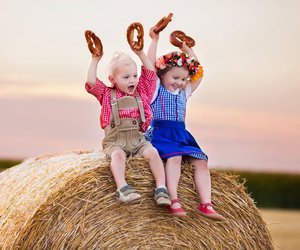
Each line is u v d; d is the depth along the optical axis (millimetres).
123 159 4344
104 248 4324
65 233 4273
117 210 4355
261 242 4738
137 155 4430
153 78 4531
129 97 4434
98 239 4316
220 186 4617
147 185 4410
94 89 4438
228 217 4617
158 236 4426
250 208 4691
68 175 4352
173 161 4453
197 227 4523
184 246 4484
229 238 4609
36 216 4242
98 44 4449
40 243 4250
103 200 4336
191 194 4516
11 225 4363
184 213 4379
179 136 4559
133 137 4430
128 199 4242
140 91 4523
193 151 4500
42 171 4629
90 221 4312
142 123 4465
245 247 4668
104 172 4352
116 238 4348
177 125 4590
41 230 4254
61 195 4281
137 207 4395
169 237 4457
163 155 4473
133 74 4410
